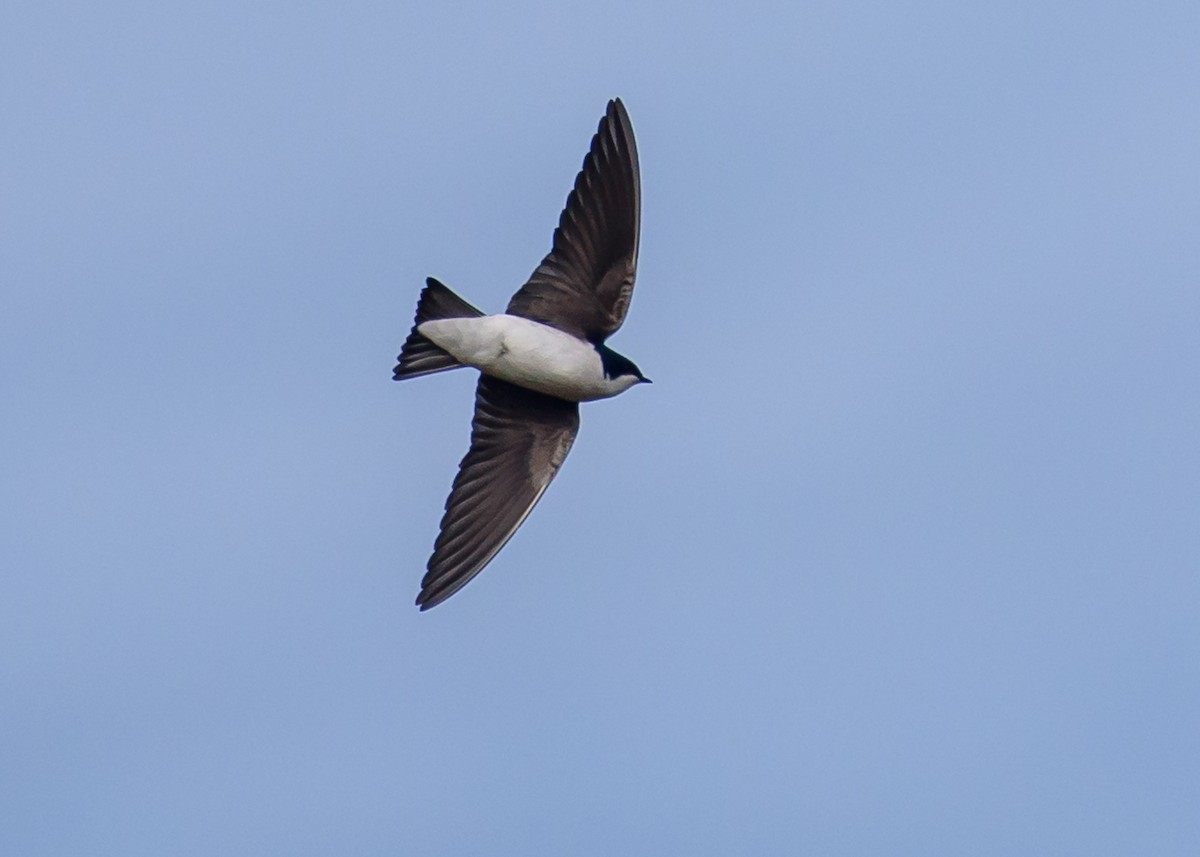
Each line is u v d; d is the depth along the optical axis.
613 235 14.84
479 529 15.44
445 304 14.95
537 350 14.64
